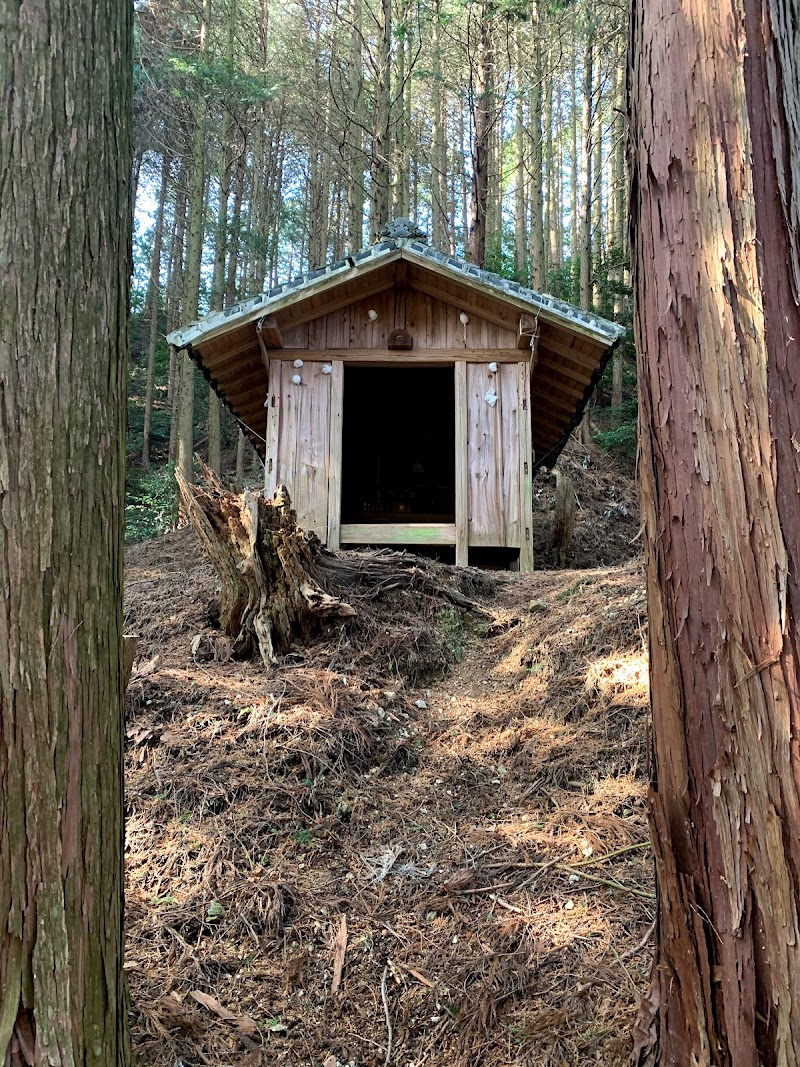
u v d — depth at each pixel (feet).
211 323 22.38
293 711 12.48
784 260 4.76
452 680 15.52
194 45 52.06
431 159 77.46
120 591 5.17
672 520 5.19
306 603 14.80
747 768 4.60
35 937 4.11
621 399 58.54
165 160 67.26
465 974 7.88
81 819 4.47
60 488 4.44
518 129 67.62
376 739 12.46
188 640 15.31
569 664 14.29
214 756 11.41
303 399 24.06
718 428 4.88
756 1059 4.49
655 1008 5.47
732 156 4.92
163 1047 6.91
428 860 9.92
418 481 38.40
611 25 50.57
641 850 9.47
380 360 24.14
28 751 4.15
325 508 23.61
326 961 8.20
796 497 4.57
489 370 24.11
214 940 8.41
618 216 72.28
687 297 5.12
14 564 4.16
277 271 92.73
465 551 23.45
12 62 4.40
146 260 89.45
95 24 5.02
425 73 48.96
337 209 83.56
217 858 9.57
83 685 4.54
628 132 6.02
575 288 65.05
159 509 44.32
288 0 67.72
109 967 4.71
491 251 74.95
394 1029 7.39
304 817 10.52
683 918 5.03
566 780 11.38
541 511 40.98
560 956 7.93
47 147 4.52
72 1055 4.22
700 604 4.93
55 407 4.45
